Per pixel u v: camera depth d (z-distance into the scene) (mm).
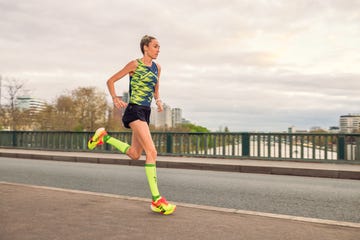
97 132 4086
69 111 50031
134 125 3850
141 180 8000
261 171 9875
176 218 3551
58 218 3438
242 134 12234
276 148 11742
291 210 4957
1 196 4559
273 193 6402
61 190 5105
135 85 3865
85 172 9547
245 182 7875
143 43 3930
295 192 6539
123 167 11008
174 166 11195
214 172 9945
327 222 3576
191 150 13211
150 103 3969
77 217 3490
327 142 10984
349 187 7262
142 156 13336
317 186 7371
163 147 14078
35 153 14586
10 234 2898
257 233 3084
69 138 16062
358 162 10438
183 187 7047
